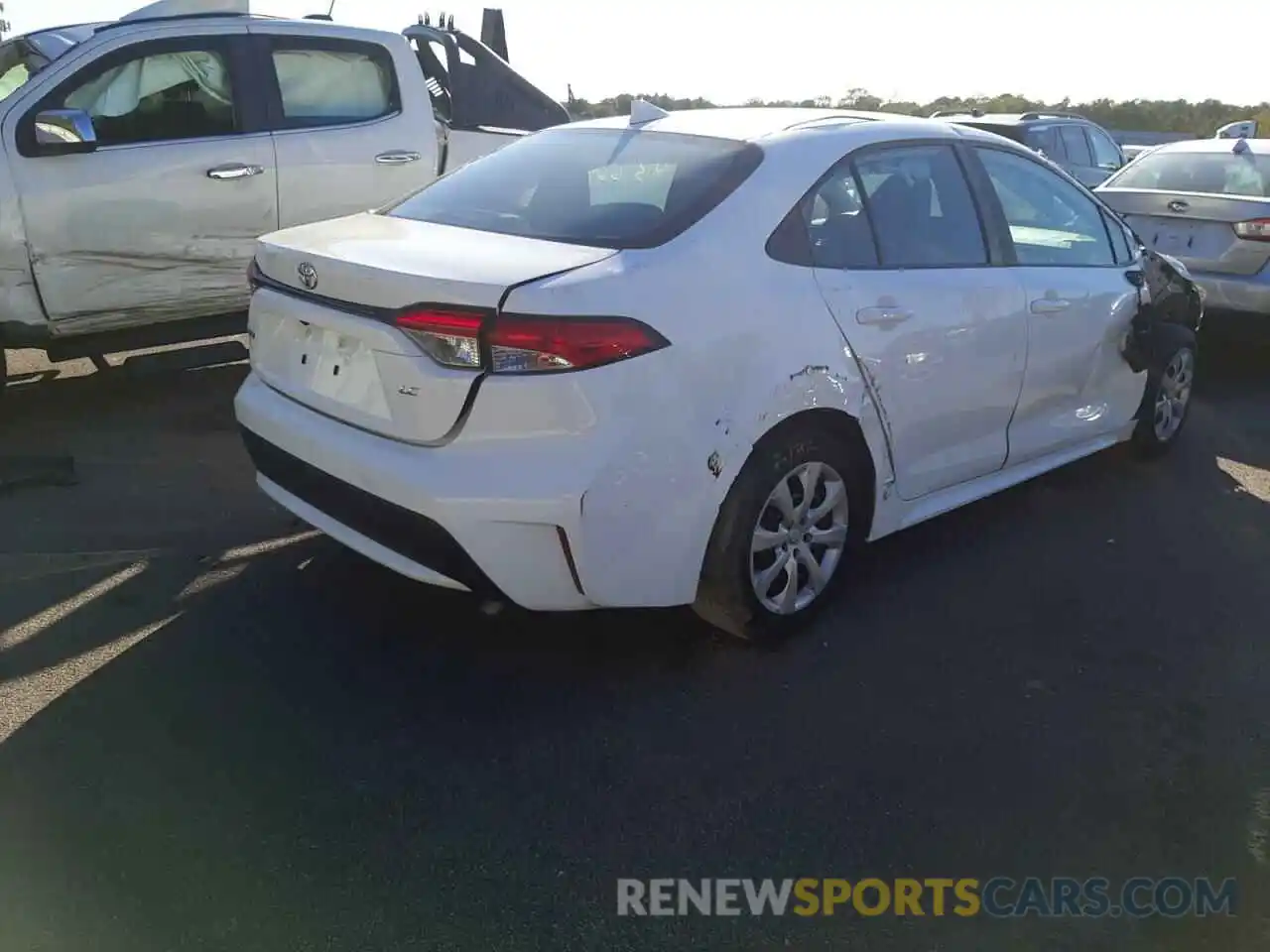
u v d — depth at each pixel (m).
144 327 5.83
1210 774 3.09
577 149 3.94
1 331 5.38
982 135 4.43
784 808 2.87
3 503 4.56
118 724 3.08
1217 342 8.45
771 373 3.30
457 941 2.40
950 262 4.07
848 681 3.48
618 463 2.97
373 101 6.55
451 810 2.80
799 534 3.61
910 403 3.85
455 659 3.49
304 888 2.53
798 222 3.53
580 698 3.31
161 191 5.67
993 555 4.48
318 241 3.46
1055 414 4.75
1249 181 7.52
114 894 2.48
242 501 4.68
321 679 3.35
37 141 5.29
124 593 3.82
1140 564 4.44
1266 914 2.58
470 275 2.96
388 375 3.05
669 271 3.14
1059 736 3.24
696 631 3.73
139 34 5.67
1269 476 5.55
